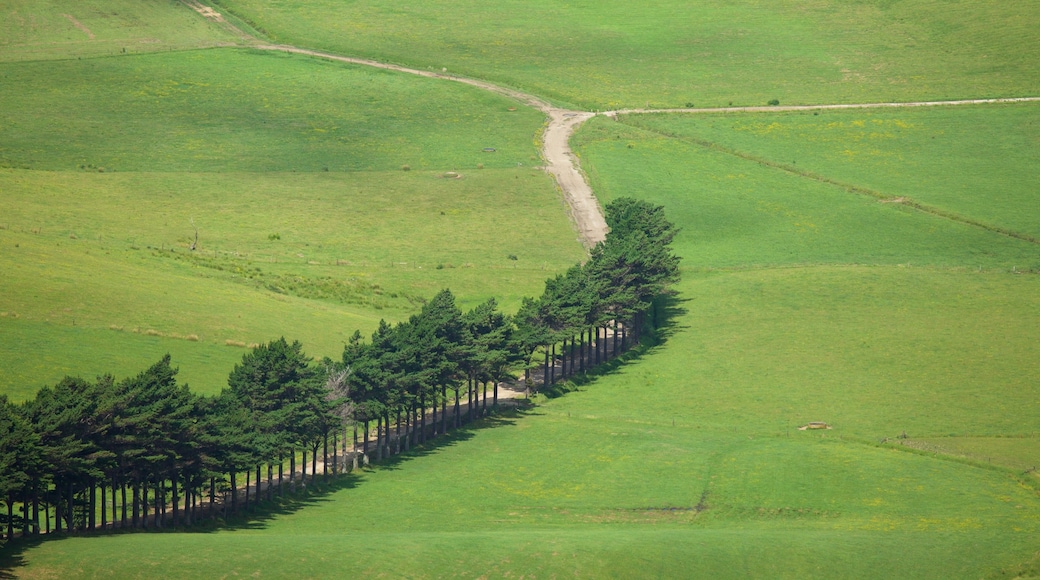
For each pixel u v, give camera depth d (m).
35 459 122.12
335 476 163.38
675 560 128.12
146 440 133.88
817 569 129.38
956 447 178.50
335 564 120.19
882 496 157.25
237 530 139.25
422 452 176.88
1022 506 153.62
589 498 157.88
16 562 114.94
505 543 129.12
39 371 172.00
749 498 157.12
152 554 118.44
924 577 128.88
